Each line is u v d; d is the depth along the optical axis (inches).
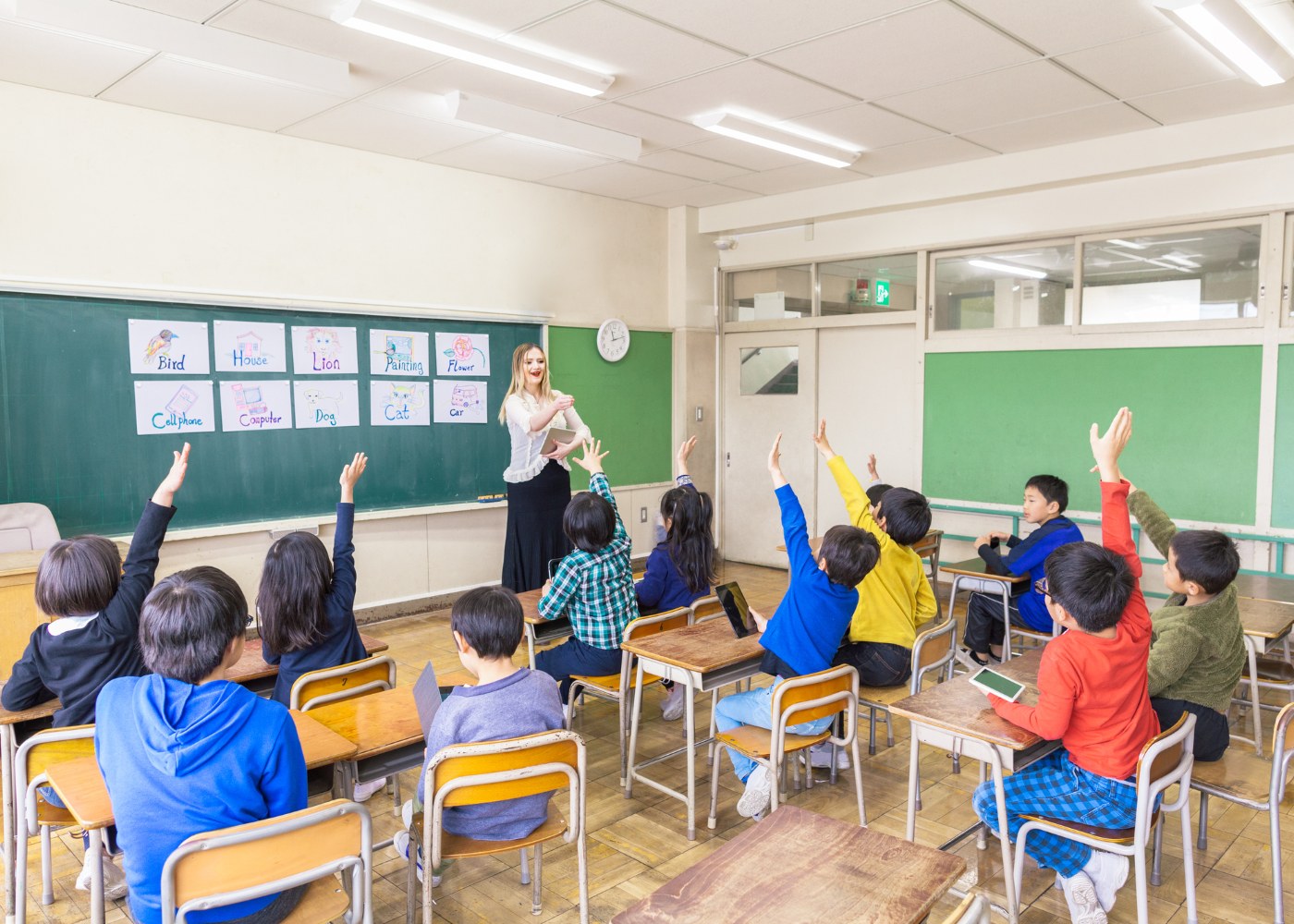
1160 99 165.8
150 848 58.9
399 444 208.1
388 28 127.1
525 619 124.1
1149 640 79.5
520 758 74.0
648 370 265.3
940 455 233.1
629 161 207.5
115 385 164.7
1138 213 195.8
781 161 210.7
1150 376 197.8
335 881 68.5
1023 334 216.2
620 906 92.2
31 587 132.5
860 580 100.1
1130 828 77.7
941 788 120.0
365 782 82.5
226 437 179.6
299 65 141.0
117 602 84.6
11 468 154.0
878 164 214.1
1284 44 137.6
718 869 51.8
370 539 204.2
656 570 139.9
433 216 211.0
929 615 120.0
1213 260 189.6
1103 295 205.5
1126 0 122.9
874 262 245.4
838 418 258.2
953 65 148.1
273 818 61.4
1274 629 116.0
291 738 64.2
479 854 76.0
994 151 203.0
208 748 59.6
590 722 145.6
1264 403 183.0
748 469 280.2
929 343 233.5
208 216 174.9
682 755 131.6
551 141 178.7
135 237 165.6
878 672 108.5
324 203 191.8
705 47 140.4
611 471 257.0
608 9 125.8
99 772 71.0
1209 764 89.8
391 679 98.7
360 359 199.5
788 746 97.4
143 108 165.5
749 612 117.1
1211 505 191.3
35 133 153.4
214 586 63.9
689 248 269.4
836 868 52.0
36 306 155.4
